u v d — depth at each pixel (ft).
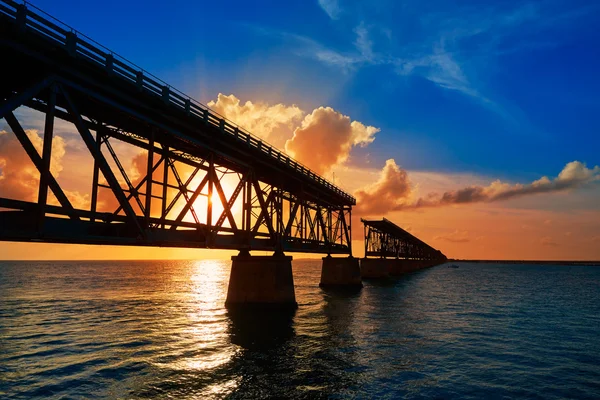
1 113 40.40
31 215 43.21
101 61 55.31
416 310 134.21
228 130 87.92
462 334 91.76
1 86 52.70
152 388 52.70
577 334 95.20
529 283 321.32
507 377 59.16
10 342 85.30
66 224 47.67
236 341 81.10
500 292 223.51
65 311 137.59
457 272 557.74
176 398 48.75
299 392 50.24
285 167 119.44
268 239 114.42
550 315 129.29
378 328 96.78
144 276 434.71
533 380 58.08
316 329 93.66
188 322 108.17
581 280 383.65
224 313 118.21
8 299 179.83
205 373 58.75
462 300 173.68
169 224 65.72
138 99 63.87
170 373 59.26
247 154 98.53
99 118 63.21
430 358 68.54
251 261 115.96
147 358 68.85
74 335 92.58
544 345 82.02
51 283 297.74
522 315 128.06
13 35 44.78
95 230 51.52
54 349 78.13
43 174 44.16
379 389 52.08
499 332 95.86
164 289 246.68
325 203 181.27
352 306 142.00
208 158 84.69
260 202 105.60
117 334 92.94
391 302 157.89
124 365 64.69
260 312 112.57
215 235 80.79
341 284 218.18
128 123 67.21
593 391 53.62
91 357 70.90
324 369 60.39
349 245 203.92
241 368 61.00
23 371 62.69
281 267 115.65
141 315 125.59
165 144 76.48
